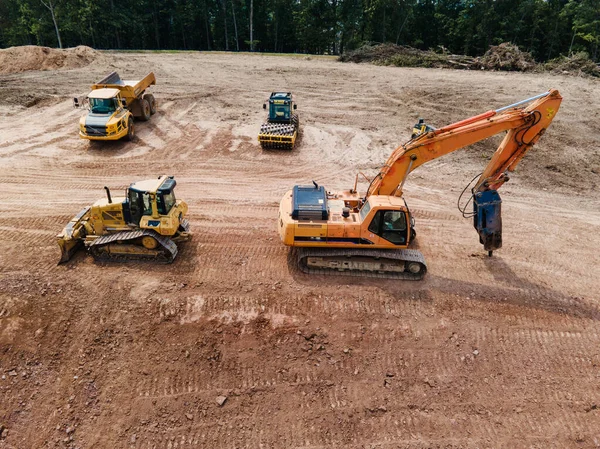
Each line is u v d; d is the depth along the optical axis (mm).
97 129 20109
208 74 36031
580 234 14898
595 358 9992
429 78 35156
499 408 8852
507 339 10375
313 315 10734
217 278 11781
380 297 11375
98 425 8258
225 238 13781
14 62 34375
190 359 9500
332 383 9219
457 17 56500
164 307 10617
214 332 10094
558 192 17984
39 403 8555
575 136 23016
